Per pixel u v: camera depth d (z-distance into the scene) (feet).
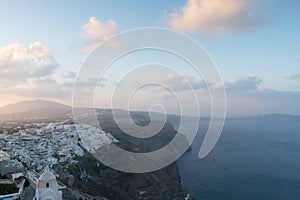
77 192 133.90
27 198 83.25
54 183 73.92
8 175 113.50
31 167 158.10
